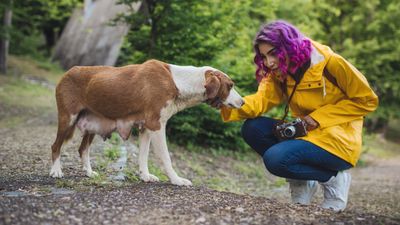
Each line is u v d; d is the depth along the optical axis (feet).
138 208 11.59
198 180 22.61
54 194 12.94
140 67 15.15
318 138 13.98
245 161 31.83
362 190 27.17
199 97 15.34
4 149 22.06
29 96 45.62
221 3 29.68
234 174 27.22
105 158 20.13
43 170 17.47
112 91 14.94
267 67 14.12
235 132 32.22
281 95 15.20
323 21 51.19
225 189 21.85
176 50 27.71
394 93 54.34
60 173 15.97
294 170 14.03
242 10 31.22
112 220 10.59
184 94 15.14
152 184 15.05
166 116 15.05
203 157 28.96
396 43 51.24
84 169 16.44
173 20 26.55
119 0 27.68
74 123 15.76
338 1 50.57
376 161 45.55
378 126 62.23
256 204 12.69
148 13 27.20
